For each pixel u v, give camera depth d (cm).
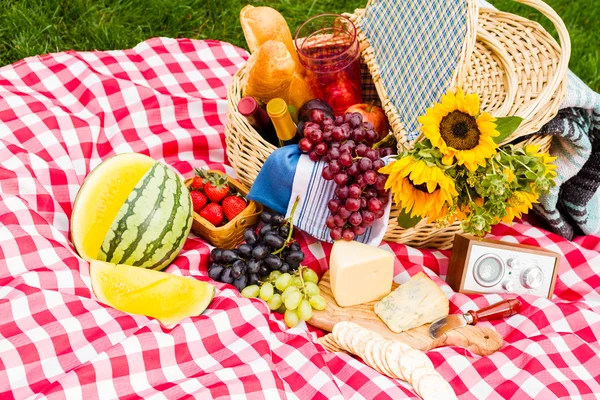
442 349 159
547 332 162
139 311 156
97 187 159
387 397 150
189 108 192
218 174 173
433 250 177
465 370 155
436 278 171
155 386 147
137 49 202
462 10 162
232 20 224
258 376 148
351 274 163
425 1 167
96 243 159
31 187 167
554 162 174
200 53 205
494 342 160
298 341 157
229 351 152
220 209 171
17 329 148
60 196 173
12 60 208
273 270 166
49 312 150
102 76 191
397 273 172
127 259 161
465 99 152
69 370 147
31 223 161
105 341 150
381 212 162
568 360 157
